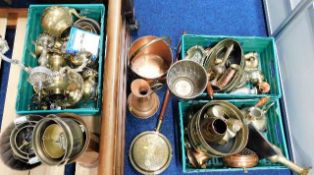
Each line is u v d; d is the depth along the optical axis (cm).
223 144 112
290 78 135
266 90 130
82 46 109
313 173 121
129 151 126
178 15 154
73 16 119
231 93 127
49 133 81
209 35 141
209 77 127
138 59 132
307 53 119
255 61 136
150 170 121
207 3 157
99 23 121
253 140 117
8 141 85
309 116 122
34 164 88
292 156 135
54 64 107
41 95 104
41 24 113
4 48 115
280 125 127
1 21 125
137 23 143
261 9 160
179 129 134
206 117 114
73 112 101
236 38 132
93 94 107
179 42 144
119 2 89
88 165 105
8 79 123
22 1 134
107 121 79
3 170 103
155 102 129
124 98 122
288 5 132
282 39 140
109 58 85
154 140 125
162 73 130
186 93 123
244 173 135
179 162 133
